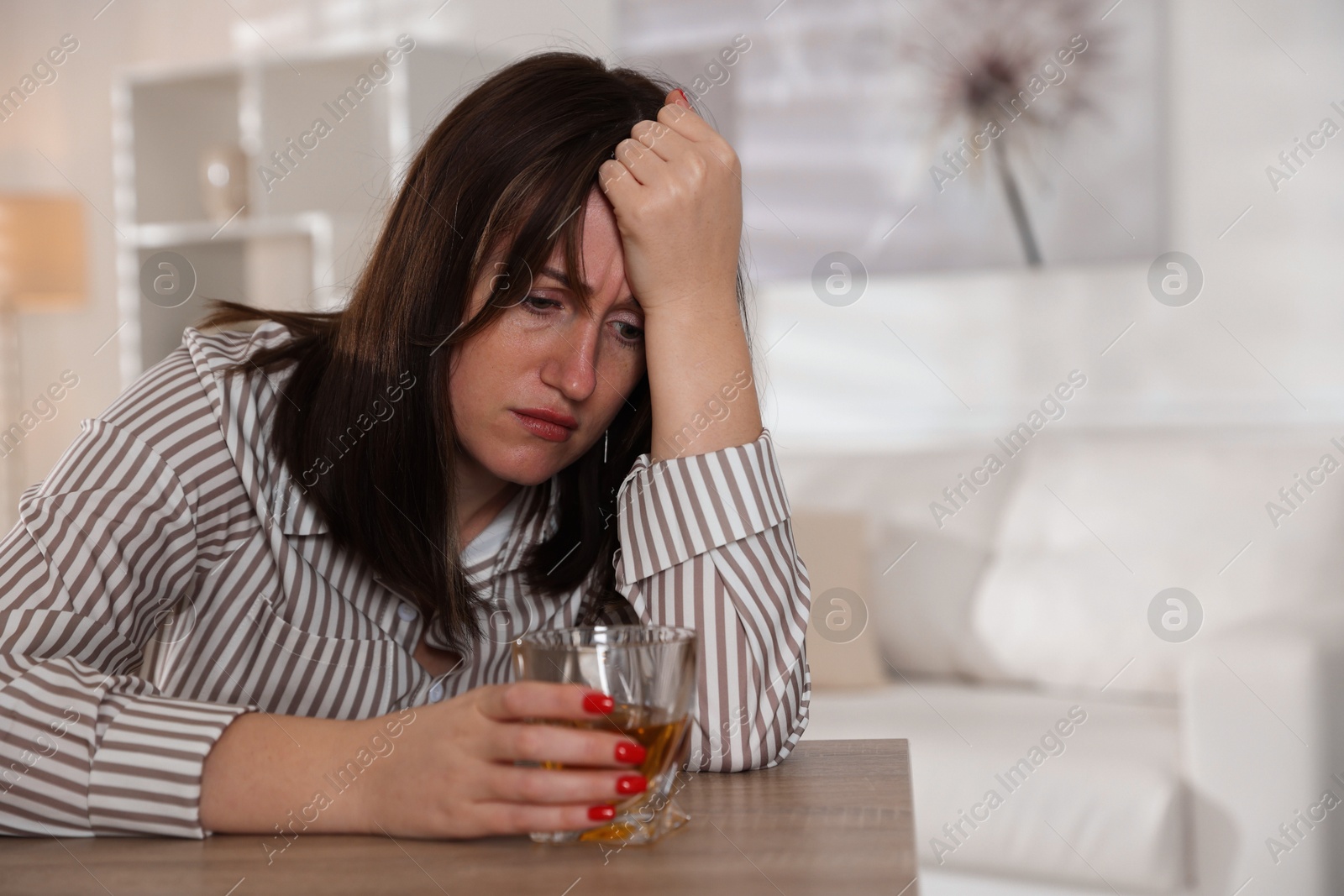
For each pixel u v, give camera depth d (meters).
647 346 0.81
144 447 0.84
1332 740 1.76
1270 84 2.43
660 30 2.93
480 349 0.80
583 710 0.53
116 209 3.69
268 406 0.91
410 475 0.85
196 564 0.88
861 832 0.56
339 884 0.50
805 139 2.82
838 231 2.80
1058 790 1.82
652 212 0.78
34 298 3.44
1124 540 2.17
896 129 2.74
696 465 0.77
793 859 0.52
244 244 3.35
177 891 0.51
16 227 3.42
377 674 0.93
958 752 1.89
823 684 2.23
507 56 3.08
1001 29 2.63
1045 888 1.82
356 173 3.06
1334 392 2.41
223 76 3.22
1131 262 2.55
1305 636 1.79
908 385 2.76
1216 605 2.05
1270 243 2.45
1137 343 2.56
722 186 0.80
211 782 0.60
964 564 2.31
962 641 2.26
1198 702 1.79
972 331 2.70
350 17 3.29
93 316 3.73
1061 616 2.16
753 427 0.81
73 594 0.76
